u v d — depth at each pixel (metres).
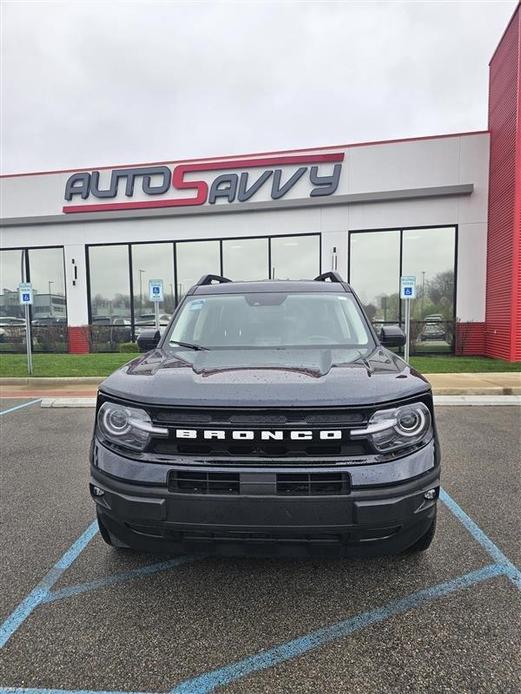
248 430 2.29
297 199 13.75
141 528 2.43
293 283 4.11
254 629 2.41
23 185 15.53
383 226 13.52
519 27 10.86
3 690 2.05
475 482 4.43
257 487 2.26
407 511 2.33
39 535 3.48
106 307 15.48
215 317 3.71
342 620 2.47
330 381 2.49
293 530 2.26
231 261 14.55
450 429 6.41
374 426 2.33
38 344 15.75
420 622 2.45
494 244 12.57
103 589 2.78
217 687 2.05
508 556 3.10
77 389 9.88
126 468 2.41
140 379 2.67
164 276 15.05
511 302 11.52
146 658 2.22
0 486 4.46
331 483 2.28
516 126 11.08
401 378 2.60
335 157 13.55
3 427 6.81
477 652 2.22
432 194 13.10
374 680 2.07
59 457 5.37
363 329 3.54
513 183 11.30
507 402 8.12
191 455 2.35
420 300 13.64
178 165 14.44
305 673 2.12
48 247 15.66
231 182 14.16
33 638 2.37
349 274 13.87
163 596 2.70
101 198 15.05
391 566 2.98
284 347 3.30
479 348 13.29
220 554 2.44
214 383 2.50
